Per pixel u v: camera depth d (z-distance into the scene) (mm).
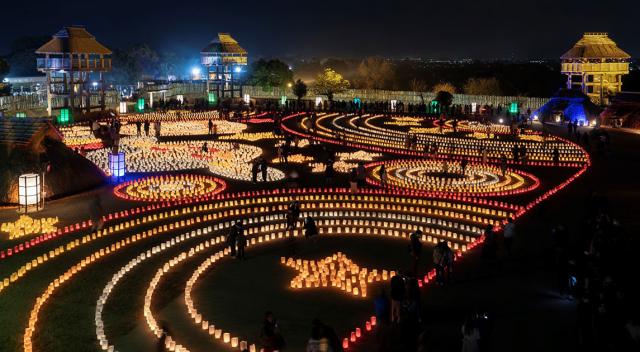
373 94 128500
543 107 80875
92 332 18547
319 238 28547
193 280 22906
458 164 48781
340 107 97562
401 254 26266
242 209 33812
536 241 27750
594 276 18984
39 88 108562
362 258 25734
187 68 194000
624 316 16688
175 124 72000
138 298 21328
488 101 106438
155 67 183625
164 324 19219
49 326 18938
